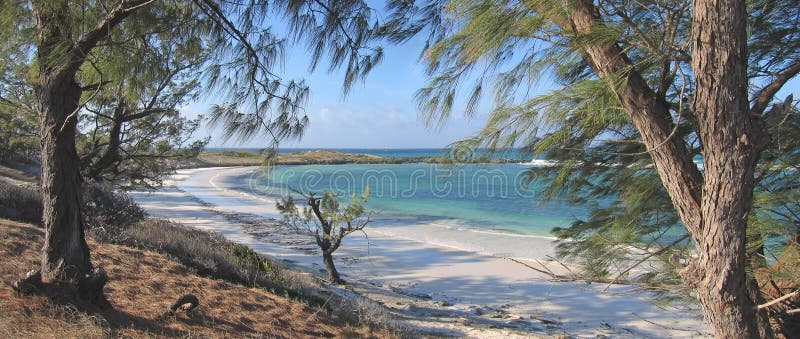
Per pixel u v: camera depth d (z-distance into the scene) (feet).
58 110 12.36
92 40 11.16
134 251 23.84
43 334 11.73
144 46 12.30
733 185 7.22
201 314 17.28
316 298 26.68
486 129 9.48
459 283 43.01
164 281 20.16
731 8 6.90
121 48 11.62
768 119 8.88
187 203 104.12
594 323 31.73
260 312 19.75
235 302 20.01
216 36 12.70
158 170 46.29
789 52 11.30
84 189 31.17
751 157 7.20
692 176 8.22
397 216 91.04
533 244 60.13
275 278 29.14
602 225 15.58
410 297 37.52
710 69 7.09
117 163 43.65
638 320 31.91
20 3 10.97
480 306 36.24
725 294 7.61
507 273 46.09
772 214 11.44
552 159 13.85
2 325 11.57
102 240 24.80
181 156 45.34
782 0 11.04
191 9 12.65
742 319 7.66
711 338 22.81
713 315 7.86
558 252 16.89
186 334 14.87
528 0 8.04
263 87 12.70
